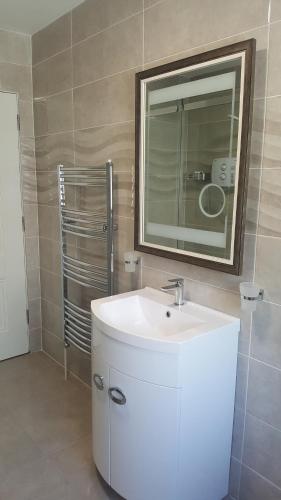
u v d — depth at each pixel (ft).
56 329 9.67
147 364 4.64
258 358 5.03
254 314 4.97
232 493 5.72
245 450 5.41
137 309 6.13
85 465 6.35
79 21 7.23
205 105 5.08
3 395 8.29
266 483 5.21
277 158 4.44
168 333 5.60
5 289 9.62
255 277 4.88
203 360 4.76
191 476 5.08
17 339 10.02
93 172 7.32
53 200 9.00
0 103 8.74
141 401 4.81
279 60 4.29
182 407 4.68
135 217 6.33
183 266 5.87
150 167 6.01
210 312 5.44
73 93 7.69
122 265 7.09
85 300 8.33
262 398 5.07
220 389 5.11
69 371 9.25
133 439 5.02
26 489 5.84
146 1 5.80
